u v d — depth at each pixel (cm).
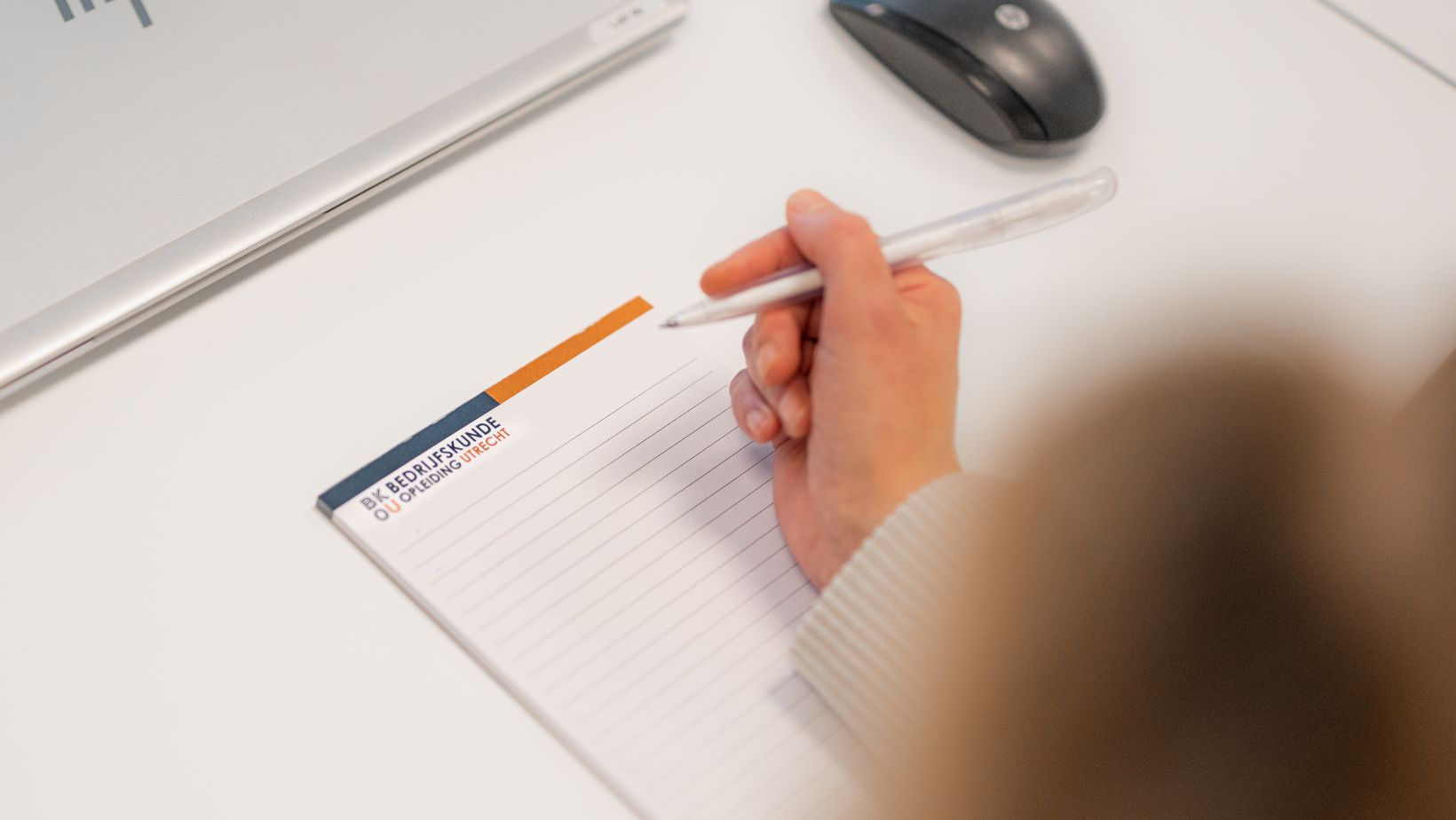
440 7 64
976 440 56
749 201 65
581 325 60
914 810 39
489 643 49
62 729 48
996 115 66
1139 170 67
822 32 73
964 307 61
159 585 51
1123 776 31
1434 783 32
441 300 61
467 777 47
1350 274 63
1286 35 74
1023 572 36
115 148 57
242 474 54
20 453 55
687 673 49
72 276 56
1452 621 34
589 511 53
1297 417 35
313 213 61
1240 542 32
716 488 55
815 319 52
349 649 50
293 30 61
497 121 65
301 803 46
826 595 48
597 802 47
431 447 55
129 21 57
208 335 59
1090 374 59
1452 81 73
